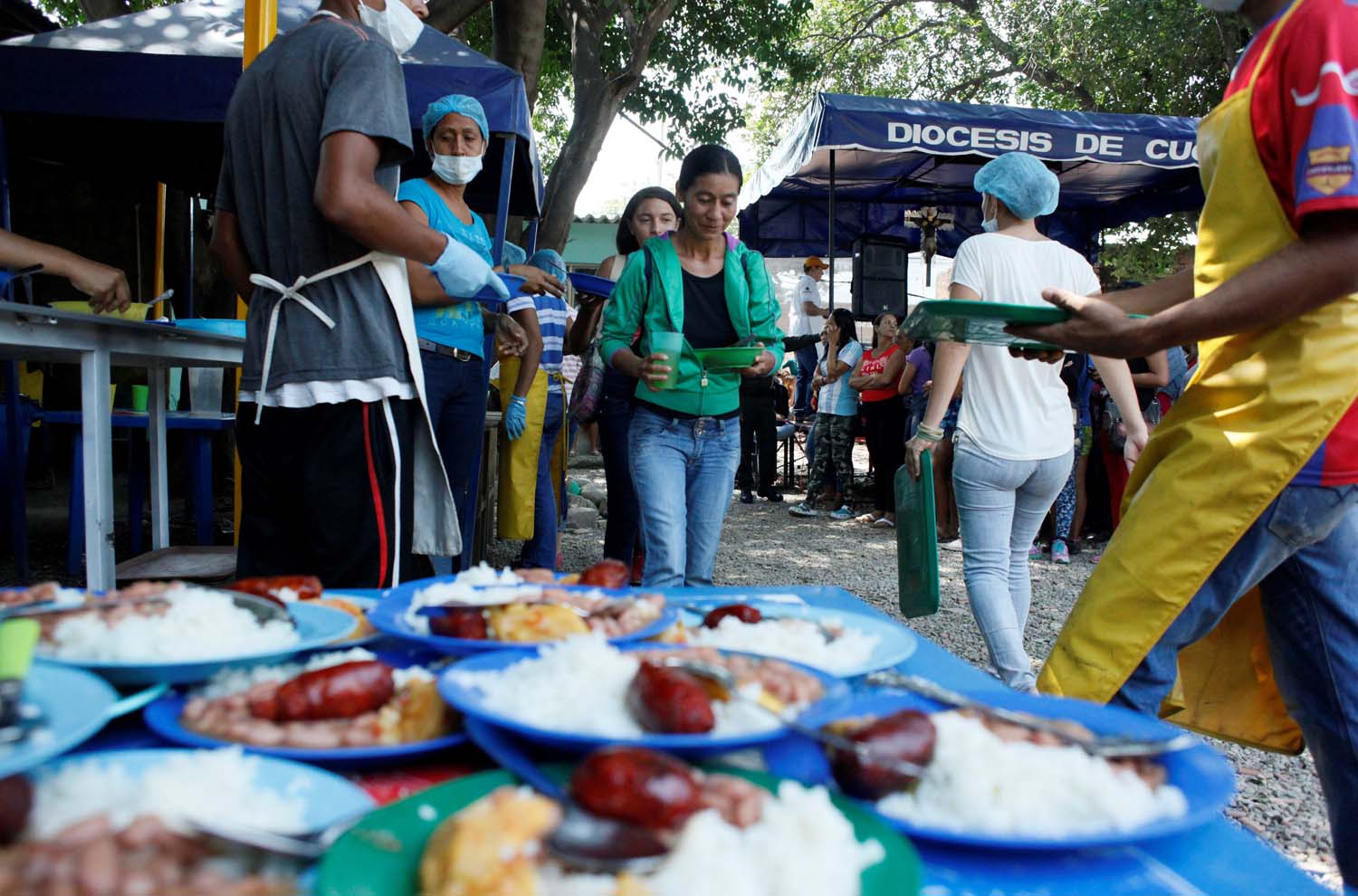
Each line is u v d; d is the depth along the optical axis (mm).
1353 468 1799
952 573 6938
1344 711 1926
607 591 1581
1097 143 9031
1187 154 9117
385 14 2867
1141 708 2016
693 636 1381
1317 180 1621
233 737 954
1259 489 1819
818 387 10477
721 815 744
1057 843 804
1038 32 17953
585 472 13320
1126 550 1972
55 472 10078
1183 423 1978
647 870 677
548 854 681
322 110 2381
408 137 2420
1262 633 2209
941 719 984
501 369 5293
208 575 4082
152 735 1034
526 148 5926
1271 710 2234
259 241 2525
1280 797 3285
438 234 2449
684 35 13031
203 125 5926
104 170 6629
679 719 884
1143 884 814
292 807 809
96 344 3166
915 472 3324
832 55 20750
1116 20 16141
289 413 2479
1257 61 1810
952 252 13992
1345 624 1916
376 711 1014
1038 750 933
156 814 693
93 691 942
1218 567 1914
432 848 689
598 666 1042
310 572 2576
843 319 9852
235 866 689
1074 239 12773
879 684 1187
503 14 8820
